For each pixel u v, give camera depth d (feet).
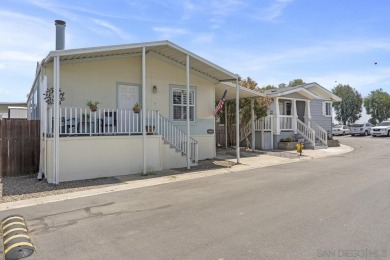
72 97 37.78
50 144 31.07
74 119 35.45
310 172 35.53
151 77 44.14
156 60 44.52
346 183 28.30
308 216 18.45
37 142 37.40
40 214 20.30
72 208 21.63
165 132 41.57
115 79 41.06
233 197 23.73
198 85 49.29
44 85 34.42
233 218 18.47
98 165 33.73
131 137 36.06
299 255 13.15
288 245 14.21
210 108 50.65
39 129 37.47
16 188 28.60
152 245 14.67
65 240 15.61
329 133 85.46
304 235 15.39
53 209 21.48
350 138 102.32
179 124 47.03
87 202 23.27
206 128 50.16
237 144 44.78
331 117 86.63
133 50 38.55
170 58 44.16
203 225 17.34
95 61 39.47
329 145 71.97
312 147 66.33
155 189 27.55
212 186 28.27
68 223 18.34
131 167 36.04
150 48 39.70
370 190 25.20
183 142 43.01
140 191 26.84
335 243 14.32
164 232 16.38
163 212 20.16
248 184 28.81
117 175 34.86
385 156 51.57
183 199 23.52
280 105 72.43
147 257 13.38
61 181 31.45
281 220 17.83
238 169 39.09
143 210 20.79
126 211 20.65
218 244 14.56
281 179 31.12
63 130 34.94
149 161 37.63
